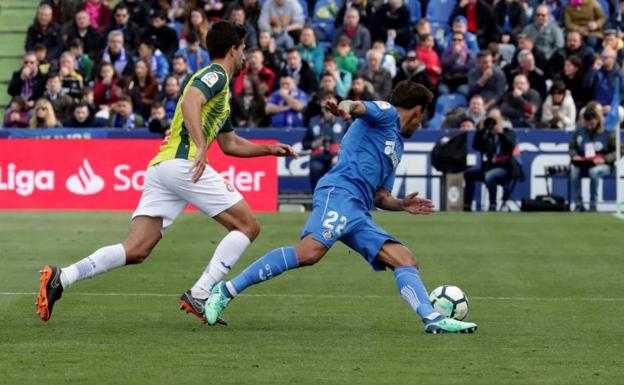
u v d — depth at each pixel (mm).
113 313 34719
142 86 80312
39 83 82812
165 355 28031
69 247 52688
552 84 78625
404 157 72625
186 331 31516
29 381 25141
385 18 86375
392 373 26078
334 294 39094
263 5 88438
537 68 81312
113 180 71562
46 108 76438
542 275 44781
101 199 71688
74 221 64250
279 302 37250
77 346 29188
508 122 73062
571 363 27422
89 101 79125
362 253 31438
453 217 68125
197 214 68188
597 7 86938
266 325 32688
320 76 81125
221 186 31984
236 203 32062
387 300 37781
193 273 44156
